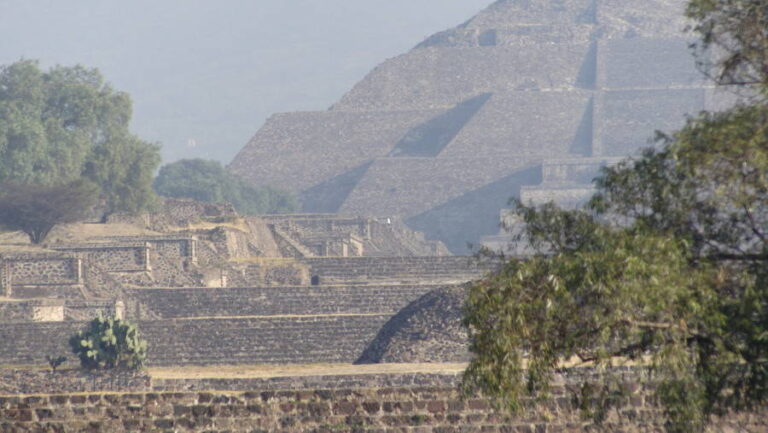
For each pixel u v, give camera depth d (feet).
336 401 440.86
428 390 441.27
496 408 363.76
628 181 344.28
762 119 326.65
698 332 333.42
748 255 333.42
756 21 337.11
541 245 348.59
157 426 441.27
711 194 330.95
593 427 434.71
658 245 322.14
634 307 321.73
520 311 333.42
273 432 440.04
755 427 417.49
